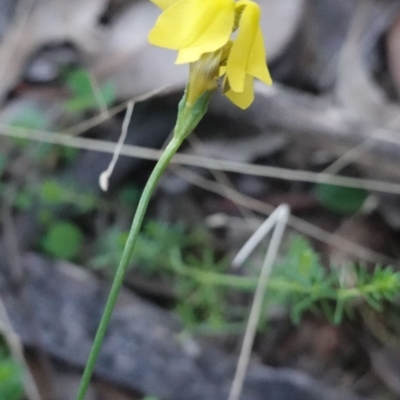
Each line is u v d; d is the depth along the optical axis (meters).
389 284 0.31
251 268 0.35
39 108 0.43
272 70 0.45
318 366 0.35
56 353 0.34
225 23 0.24
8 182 0.39
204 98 0.25
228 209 0.41
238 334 0.35
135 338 0.34
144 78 0.41
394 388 0.34
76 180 0.39
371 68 0.45
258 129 0.42
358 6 0.46
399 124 0.41
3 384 0.31
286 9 0.43
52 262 0.36
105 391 0.33
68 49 0.45
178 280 0.36
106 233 0.38
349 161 0.39
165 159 0.25
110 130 0.41
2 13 0.47
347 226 0.40
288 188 0.42
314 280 0.32
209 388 0.33
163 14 0.24
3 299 0.34
